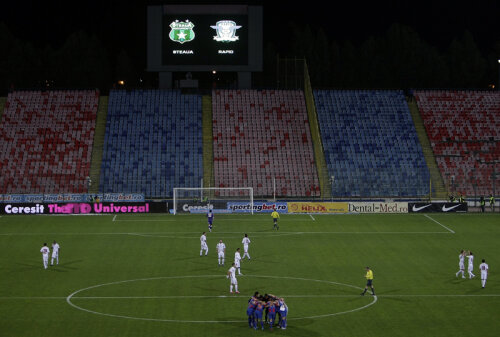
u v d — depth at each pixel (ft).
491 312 158.81
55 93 377.91
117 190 325.83
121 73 466.70
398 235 251.19
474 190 334.44
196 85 382.63
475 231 259.19
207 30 367.45
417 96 388.78
